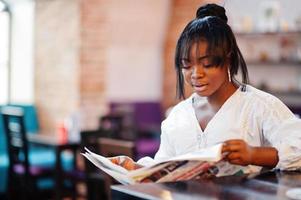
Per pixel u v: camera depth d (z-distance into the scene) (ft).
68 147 14.87
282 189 3.78
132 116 20.21
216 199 3.44
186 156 4.00
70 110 19.10
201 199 3.44
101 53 19.58
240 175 4.38
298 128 4.54
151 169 4.06
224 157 4.16
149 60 22.67
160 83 23.09
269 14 20.88
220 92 4.89
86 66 19.11
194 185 3.91
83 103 19.07
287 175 4.38
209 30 4.52
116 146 11.12
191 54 4.54
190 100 5.15
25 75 20.94
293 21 20.58
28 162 15.06
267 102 4.79
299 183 4.01
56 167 14.74
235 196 3.53
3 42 21.15
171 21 22.25
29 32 20.77
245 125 4.83
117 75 21.59
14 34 21.12
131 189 3.74
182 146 5.05
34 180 15.35
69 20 19.12
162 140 5.28
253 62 21.48
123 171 4.15
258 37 21.56
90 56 19.20
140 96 22.47
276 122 4.67
